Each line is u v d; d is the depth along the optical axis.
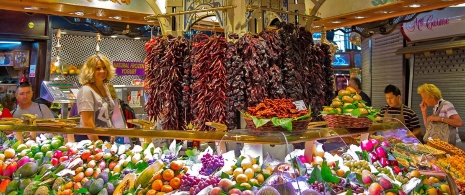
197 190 2.23
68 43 6.98
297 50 3.13
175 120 3.14
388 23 6.10
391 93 5.13
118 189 2.48
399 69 7.29
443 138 4.93
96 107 3.85
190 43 3.21
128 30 6.34
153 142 2.89
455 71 6.28
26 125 3.08
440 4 3.95
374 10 4.11
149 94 3.27
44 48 6.72
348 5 4.25
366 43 8.67
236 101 2.88
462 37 6.05
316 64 3.34
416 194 2.52
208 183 2.23
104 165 2.81
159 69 3.18
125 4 4.05
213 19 4.43
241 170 2.25
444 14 6.12
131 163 2.76
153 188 2.39
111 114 4.06
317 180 2.22
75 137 3.31
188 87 3.13
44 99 5.93
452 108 4.96
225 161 2.40
